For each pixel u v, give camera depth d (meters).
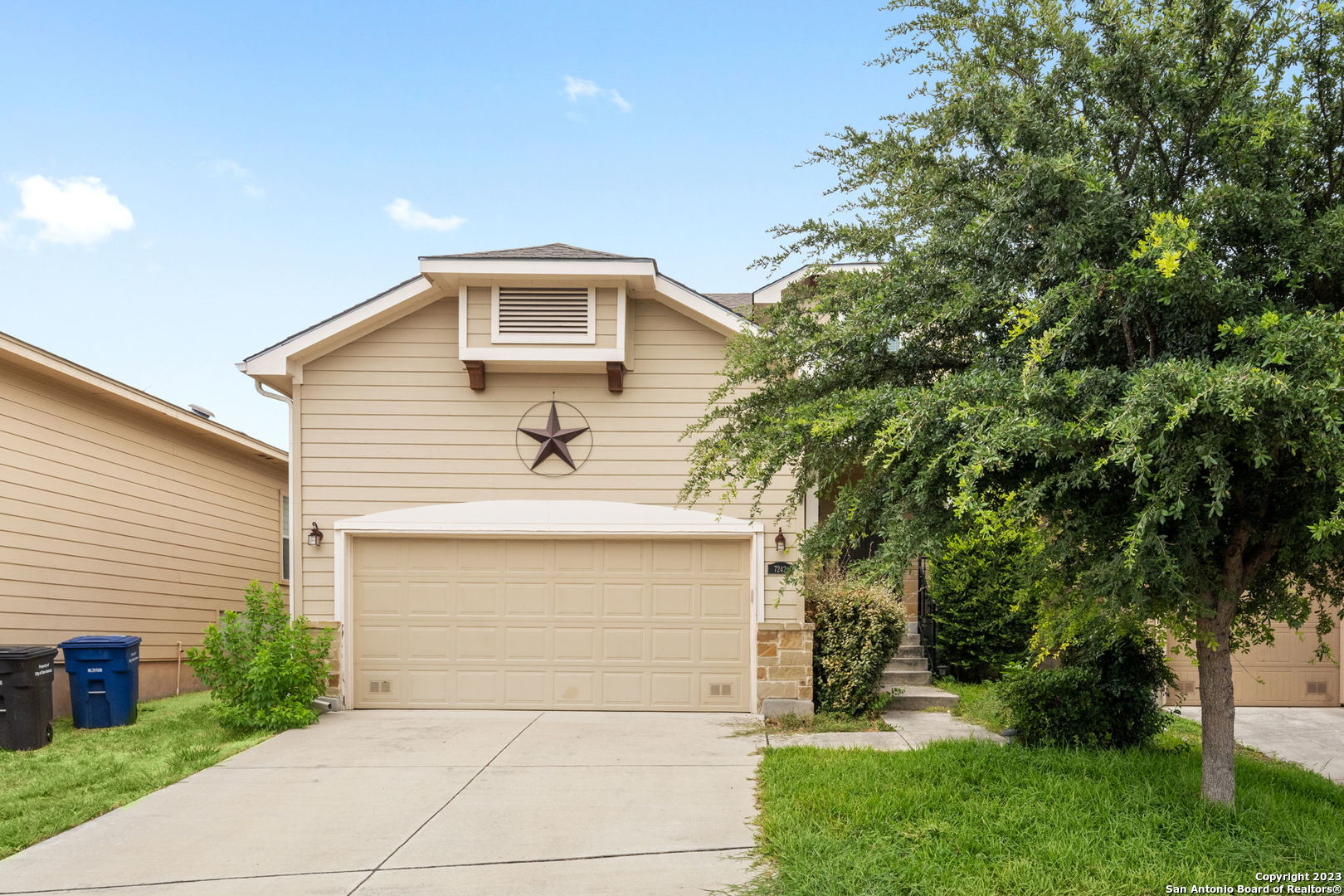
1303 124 4.71
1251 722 9.59
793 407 5.71
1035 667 7.82
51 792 6.71
